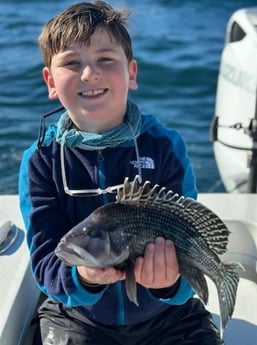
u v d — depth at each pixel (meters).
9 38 3.41
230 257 1.01
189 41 3.34
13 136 2.25
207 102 2.63
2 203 1.04
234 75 1.45
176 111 2.55
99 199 0.75
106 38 0.72
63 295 0.71
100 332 0.76
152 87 2.77
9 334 0.77
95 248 0.60
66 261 0.60
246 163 1.36
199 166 2.04
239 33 1.51
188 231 0.64
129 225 0.62
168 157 0.78
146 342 0.77
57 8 3.97
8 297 0.80
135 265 0.63
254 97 1.38
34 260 0.74
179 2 4.07
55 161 0.76
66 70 0.73
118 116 0.75
